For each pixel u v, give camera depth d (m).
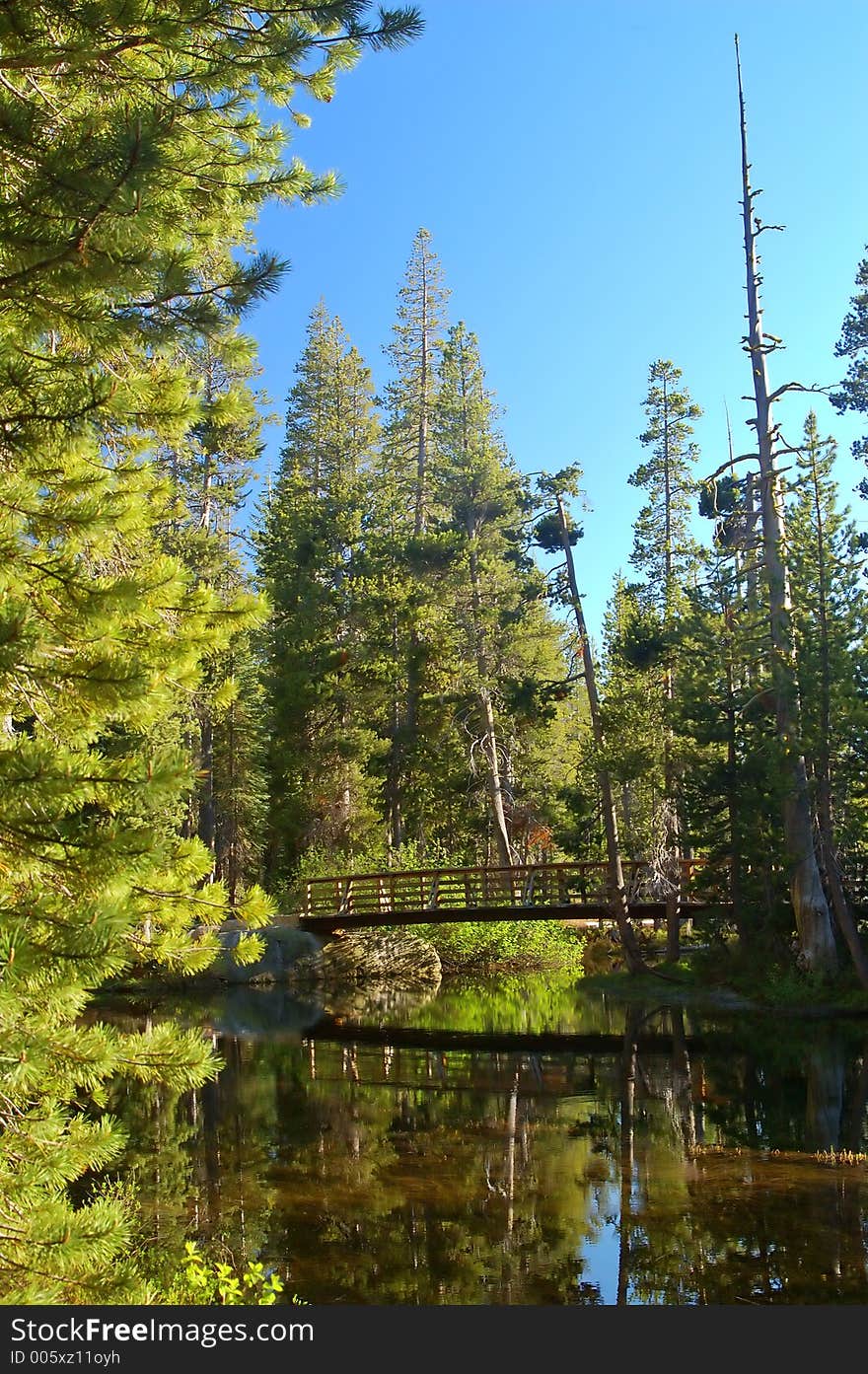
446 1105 13.48
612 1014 22.27
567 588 27.39
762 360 24.12
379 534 39.09
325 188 6.37
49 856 4.20
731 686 24.42
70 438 4.70
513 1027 20.75
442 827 37.56
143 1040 4.84
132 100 5.60
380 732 37.84
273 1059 17.02
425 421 43.22
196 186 5.92
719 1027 20.02
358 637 38.56
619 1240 8.30
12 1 4.72
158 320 5.16
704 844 25.09
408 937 30.61
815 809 22.84
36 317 4.73
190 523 29.44
